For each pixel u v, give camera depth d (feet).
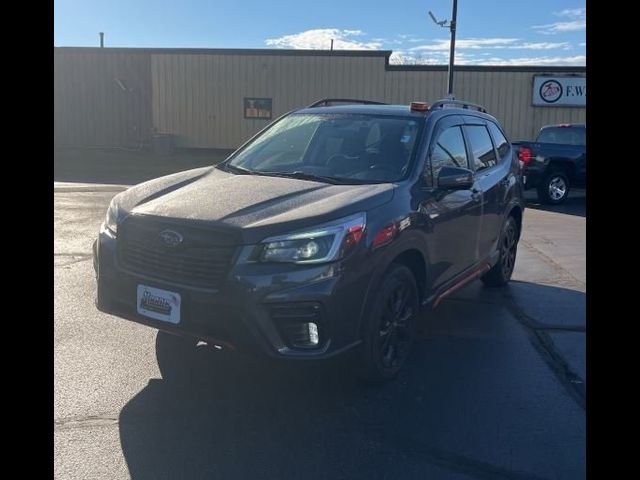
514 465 11.69
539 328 19.19
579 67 83.97
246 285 12.31
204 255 12.77
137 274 13.47
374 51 84.94
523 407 13.94
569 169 49.06
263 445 12.06
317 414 13.34
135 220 13.76
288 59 86.28
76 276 23.06
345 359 14.33
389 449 12.09
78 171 69.36
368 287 13.48
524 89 85.10
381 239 13.69
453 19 66.95
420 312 16.07
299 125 18.54
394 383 14.96
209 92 87.71
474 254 19.27
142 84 87.81
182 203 13.92
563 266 27.50
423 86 85.30
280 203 13.74
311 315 12.61
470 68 84.69
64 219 34.99
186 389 14.21
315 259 12.66
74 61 86.94
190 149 89.04
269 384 14.62
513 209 22.89
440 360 16.51
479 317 20.20
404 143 16.67
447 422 13.20
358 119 17.94
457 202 17.33
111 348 16.28
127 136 88.84
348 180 15.58
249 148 18.60
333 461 11.62
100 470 11.03
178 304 12.85
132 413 13.06
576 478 11.32
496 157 21.81
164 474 11.01
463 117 19.80
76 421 12.62
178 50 86.99
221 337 12.72
